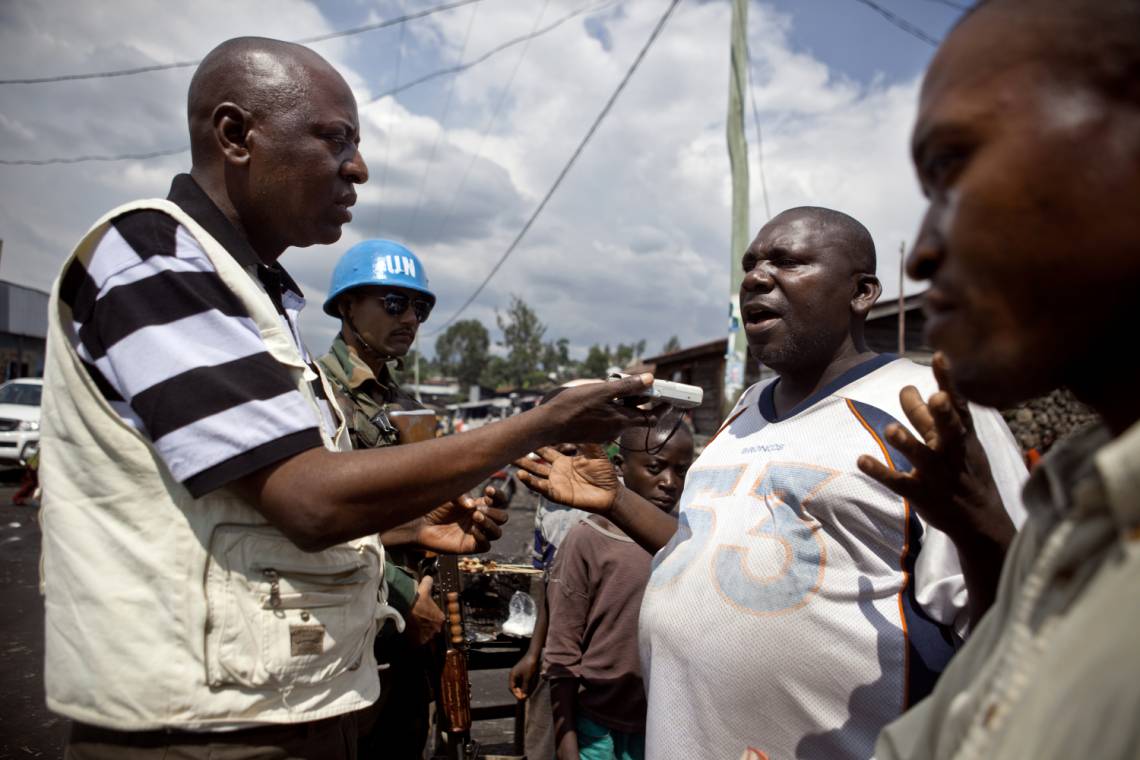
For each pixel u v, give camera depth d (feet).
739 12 21.94
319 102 4.55
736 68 21.85
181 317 3.77
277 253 5.02
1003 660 1.87
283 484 3.68
